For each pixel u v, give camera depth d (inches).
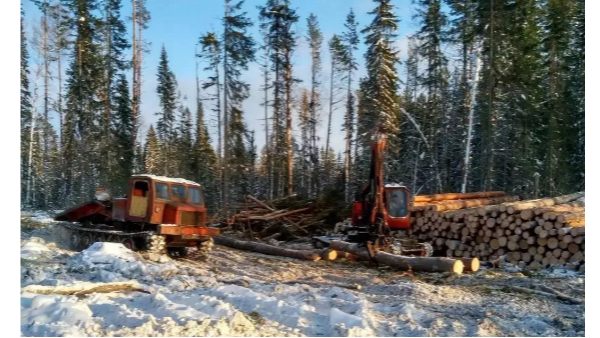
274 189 1603.1
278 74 1376.7
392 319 318.0
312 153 1740.9
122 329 268.4
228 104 1309.1
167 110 1891.0
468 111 1294.3
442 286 441.7
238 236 843.4
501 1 1085.8
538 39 1169.4
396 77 1220.5
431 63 1435.8
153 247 561.3
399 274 518.3
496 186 1247.5
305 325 291.6
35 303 311.6
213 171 1680.6
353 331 273.7
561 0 1207.6
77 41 1326.3
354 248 581.3
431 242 693.9
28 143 1566.2
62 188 1557.6
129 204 608.7
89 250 512.4
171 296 350.0
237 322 281.7
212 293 360.2
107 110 1322.6
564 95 1208.2
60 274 427.8
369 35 1216.2
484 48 1125.1
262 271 524.1
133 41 1179.9
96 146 1389.0
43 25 1467.8
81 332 262.8
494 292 431.5
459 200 786.2
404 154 1512.1
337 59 1812.3
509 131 1198.9
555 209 598.2
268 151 1501.0
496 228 631.2
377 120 1203.9
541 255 592.4
